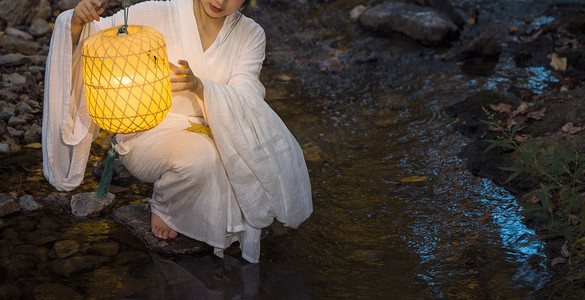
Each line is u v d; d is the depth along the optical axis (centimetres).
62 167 306
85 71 240
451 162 390
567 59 527
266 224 296
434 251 302
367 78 523
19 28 529
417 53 569
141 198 345
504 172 369
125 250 297
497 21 625
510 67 533
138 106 239
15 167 366
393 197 352
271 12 649
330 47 584
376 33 614
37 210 325
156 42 241
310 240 312
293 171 299
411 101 479
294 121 445
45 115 295
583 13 628
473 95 464
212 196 285
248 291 272
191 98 294
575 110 411
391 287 275
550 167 350
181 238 306
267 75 525
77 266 281
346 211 338
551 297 264
